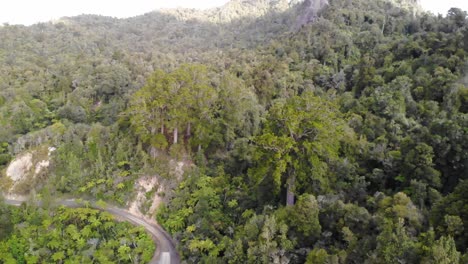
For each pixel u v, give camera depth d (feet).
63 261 142.92
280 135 131.54
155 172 184.75
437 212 94.27
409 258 77.00
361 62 246.68
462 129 122.31
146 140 193.26
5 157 219.61
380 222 95.91
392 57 235.20
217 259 118.52
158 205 174.70
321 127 123.65
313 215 106.93
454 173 120.26
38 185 199.72
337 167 130.82
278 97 238.89
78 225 161.27
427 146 119.55
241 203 150.51
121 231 158.30
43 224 156.76
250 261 102.12
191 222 150.51
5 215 153.99
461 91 157.28
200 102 186.50
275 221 108.17
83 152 204.54
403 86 180.86
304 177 128.06
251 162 164.86
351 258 91.09
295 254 103.14
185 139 199.82
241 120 197.57
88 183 187.42
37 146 215.72
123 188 183.21
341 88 239.50
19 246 146.51
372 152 135.85
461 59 195.52
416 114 167.63
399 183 126.21
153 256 144.77
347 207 107.45
